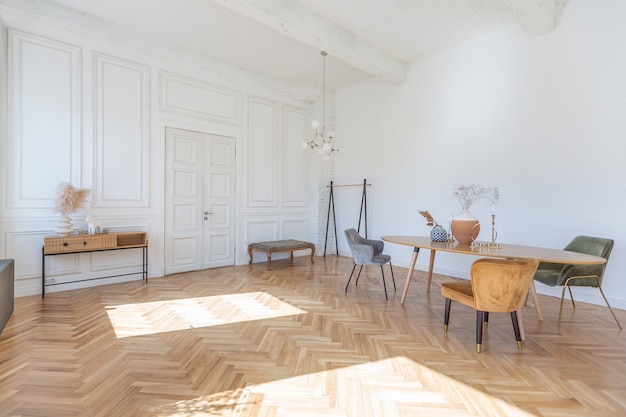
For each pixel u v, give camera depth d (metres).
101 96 4.25
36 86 3.79
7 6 3.53
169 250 4.96
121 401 1.79
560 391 1.93
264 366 2.20
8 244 3.64
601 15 3.58
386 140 5.96
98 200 4.23
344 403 1.80
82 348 2.42
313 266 5.66
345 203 6.76
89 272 4.20
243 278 4.75
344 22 4.34
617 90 3.48
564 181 3.87
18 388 1.89
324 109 6.78
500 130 4.45
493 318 3.17
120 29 4.38
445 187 5.08
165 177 4.90
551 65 3.97
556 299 3.82
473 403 1.81
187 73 5.09
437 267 5.15
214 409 1.74
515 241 4.28
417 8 4.02
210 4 3.95
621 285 3.46
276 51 5.17
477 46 4.70
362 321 3.05
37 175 3.80
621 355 2.39
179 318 3.08
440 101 5.14
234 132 5.71
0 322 2.64
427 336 2.72
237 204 5.79
